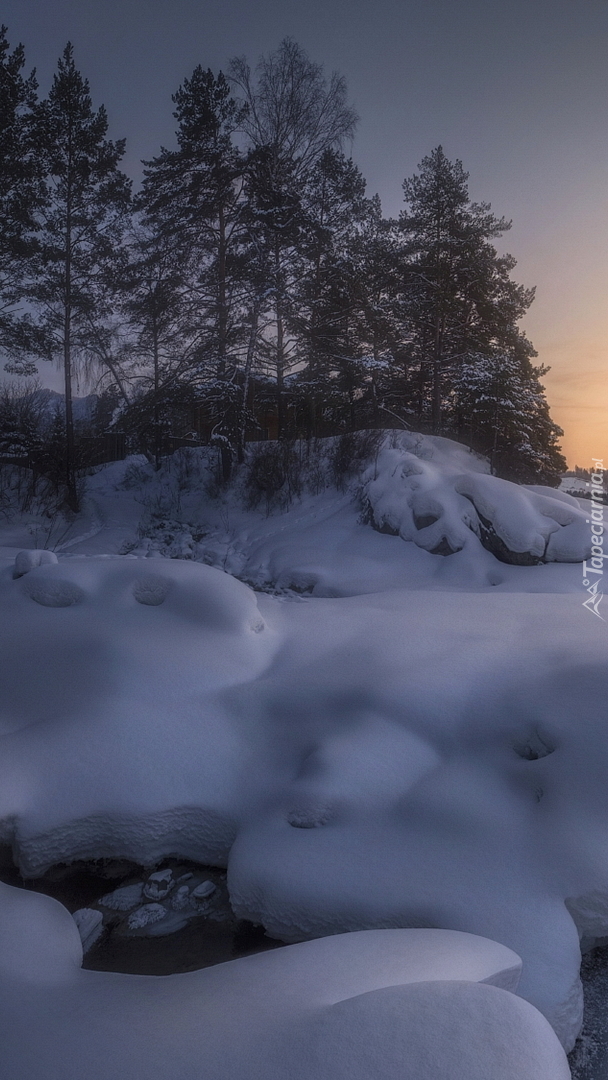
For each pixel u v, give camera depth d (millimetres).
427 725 4402
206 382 22141
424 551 14109
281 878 3439
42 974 2617
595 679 4453
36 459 22906
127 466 27547
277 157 22109
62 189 21875
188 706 4695
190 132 21844
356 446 20469
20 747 4270
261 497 20328
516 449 25406
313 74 21734
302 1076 1594
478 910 3066
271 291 21469
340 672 5039
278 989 2127
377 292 27375
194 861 4109
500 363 24984
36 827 3939
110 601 5566
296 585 13648
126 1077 1665
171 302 22562
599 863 3201
